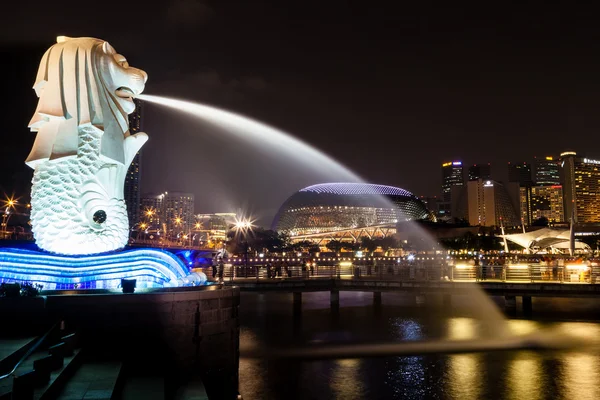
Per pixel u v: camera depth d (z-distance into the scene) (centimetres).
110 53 1931
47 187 1784
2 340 1299
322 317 4478
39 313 1441
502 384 2411
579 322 4044
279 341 3447
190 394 1395
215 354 1672
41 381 998
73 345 1338
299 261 9131
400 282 4572
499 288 4275
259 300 5847
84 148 1800
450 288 4403
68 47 1841
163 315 1552
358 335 3625
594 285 3956
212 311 1677
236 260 7950
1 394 880
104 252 1812
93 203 1803
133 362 1495
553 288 4091
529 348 3161
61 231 1766
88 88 1830
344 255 15350
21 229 8631
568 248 13250
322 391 2350
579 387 2348
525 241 12862
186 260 2402
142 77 1978
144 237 10756
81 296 1476
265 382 2495
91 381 1162
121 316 1508
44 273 1716
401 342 3378
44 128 1812
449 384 2425
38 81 1820
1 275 1694
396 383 2458
